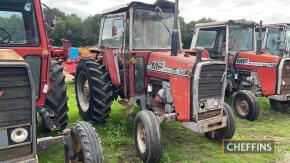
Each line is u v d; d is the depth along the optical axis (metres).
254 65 7.08
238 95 6.55
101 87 5.30
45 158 4.04
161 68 4.68
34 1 3.59
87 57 5.99
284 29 7.69
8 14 3.49
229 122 4.61
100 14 5.84
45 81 3.75
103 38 5.99
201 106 4.21
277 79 6.64
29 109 2.42
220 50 7.63
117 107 6.85
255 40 7.74
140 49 5.12
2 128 2.32
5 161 2.36
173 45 4.61
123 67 5.07
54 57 5.39
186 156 4.31
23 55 3.55
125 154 4.32
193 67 4.09
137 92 5.06
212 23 7.58
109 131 5.07
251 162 4.19
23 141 2.42
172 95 4.38
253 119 6.29
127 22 4.99
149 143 3.84
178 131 5.40
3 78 2.27
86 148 2.83
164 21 5.32
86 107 5.86
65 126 4.68
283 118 6.67
